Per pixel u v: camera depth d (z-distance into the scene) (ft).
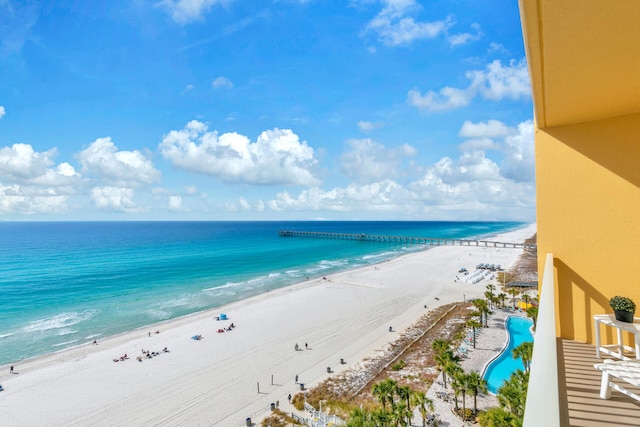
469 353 78.84
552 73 10.25
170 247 319.06
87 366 76.89
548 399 4.99
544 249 16.25
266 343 87.51
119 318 111.96
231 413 58.70
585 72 10.13
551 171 16.10
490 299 117.19
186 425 55.83
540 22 7.55
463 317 104.73
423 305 119.44
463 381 55.57
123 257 249.96
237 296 139.33
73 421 57.31
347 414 56.75
